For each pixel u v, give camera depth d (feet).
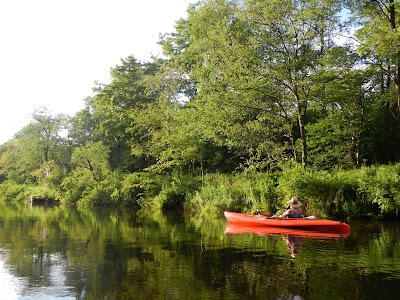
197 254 34.65
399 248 36.01
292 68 63.72
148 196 91.09
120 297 23.15
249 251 35.55
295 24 63.46
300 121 66.90
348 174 59.26
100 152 114.73
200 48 84.48
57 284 26.00
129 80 113.19
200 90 76.23
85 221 64.59
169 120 90.58
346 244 38.17
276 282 25.62
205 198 74.69
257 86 67.15
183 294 23.45
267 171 73.61
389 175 53.26
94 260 32.99
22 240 43.86
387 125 78.64
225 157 97.04
